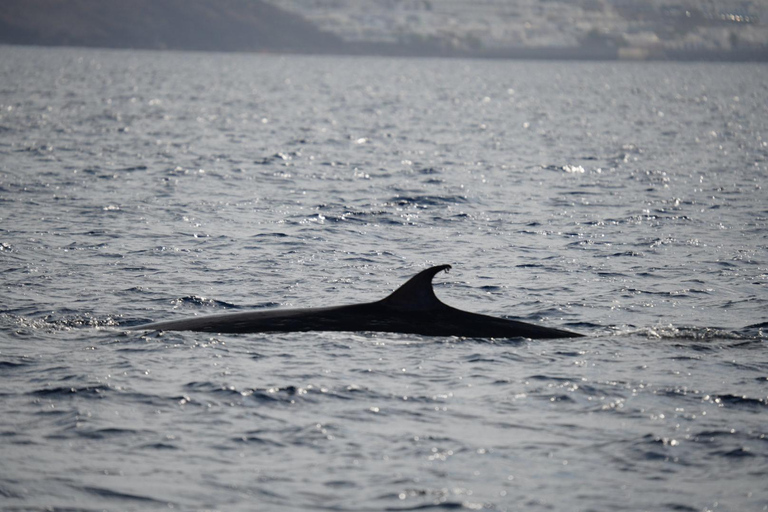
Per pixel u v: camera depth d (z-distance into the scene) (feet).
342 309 176.65
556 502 107.45
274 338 166.50
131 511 103.81
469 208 353.31
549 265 251.39
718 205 368.48
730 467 117.70
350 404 137.59
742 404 140.15
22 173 422.82
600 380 149.69
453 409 136.46
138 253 256.32
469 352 161.79
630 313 200.34
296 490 109.60
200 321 176.24
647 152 607.78
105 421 130.00
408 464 117.29
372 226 310.45
